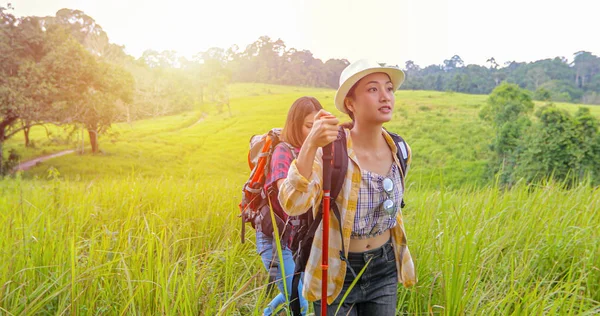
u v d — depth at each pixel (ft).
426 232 13.65
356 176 7.70
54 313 10.88
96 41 243.19
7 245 12.58
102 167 171.22
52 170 20.85
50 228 13.84
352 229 7.83
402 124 232.53
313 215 7.94
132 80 192.85
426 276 11.84
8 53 160.35
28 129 185.57
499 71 517.96
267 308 11.37
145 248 13.17
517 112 198.18
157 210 20.06
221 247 15.26
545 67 492.13
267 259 11.44
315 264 8.02
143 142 223.30
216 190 25.52
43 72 161.17
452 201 16.46
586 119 132.77
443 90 491.31
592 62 482.28
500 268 12.35
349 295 8.09
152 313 10.77
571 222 15.87
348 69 7.97
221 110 330.75
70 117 170.60
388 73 7.97
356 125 8.13
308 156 7.10
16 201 20.16
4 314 9.46
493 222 14.96
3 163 157.69
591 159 127.44
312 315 9.36
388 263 8.34
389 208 7.84
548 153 133.08
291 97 387.75
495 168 147.54
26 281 11.30
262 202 11.43
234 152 219.20
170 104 320.70
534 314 9.27
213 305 10.75
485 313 9.77
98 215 18.80
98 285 11.37
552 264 13.16
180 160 201.46
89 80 173.06
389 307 8.35
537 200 17.28
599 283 12.42
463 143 184.85
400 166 8.24
